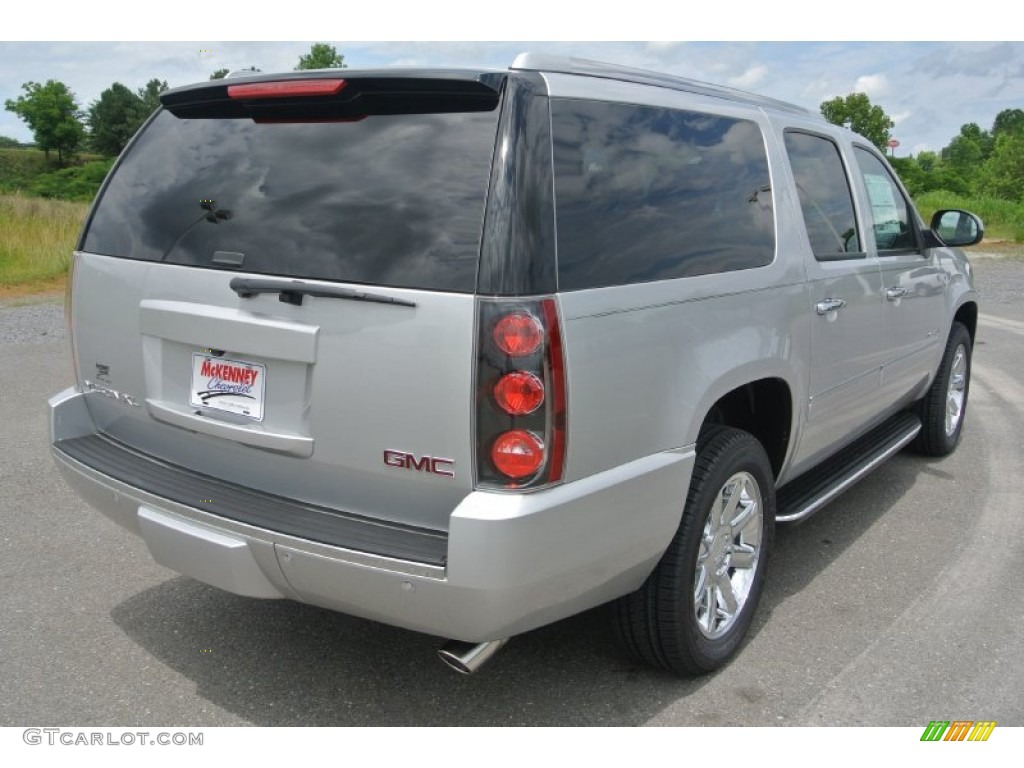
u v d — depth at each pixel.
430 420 2.40
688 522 2.94
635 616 2.99
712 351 2.95
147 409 3.04
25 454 5.51
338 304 2.50
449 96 2.53
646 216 2.78
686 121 3.11
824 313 3.67
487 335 2.31
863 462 4.44
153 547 2.86
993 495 5.07
